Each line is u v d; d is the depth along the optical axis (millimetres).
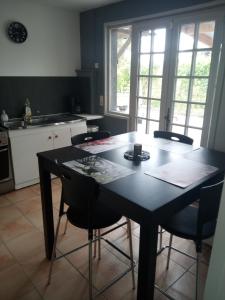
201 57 2752
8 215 2684
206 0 2568
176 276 1896
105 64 3832
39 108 3836
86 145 2145
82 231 2416
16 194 3145
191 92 2934
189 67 2881
